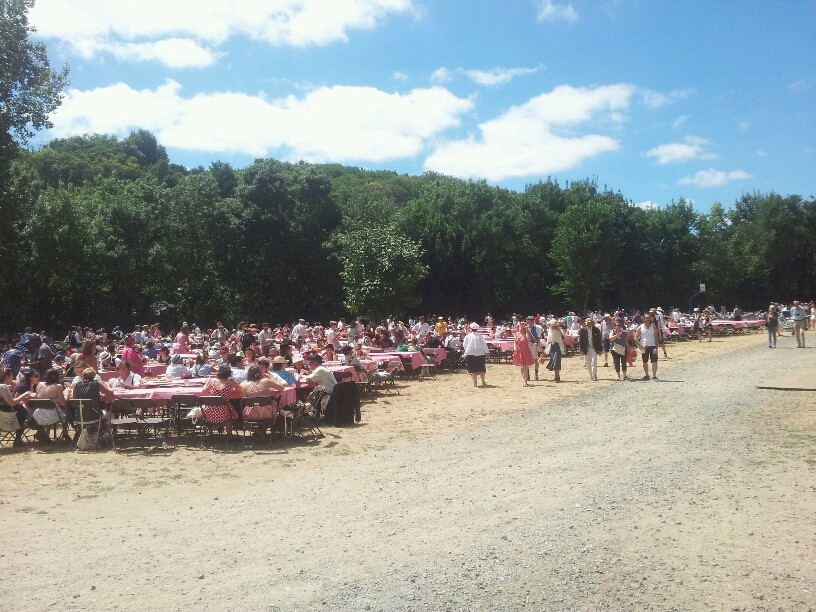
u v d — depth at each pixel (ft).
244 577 16.65
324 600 15.21
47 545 19.34
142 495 25.09
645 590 15.57
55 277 111.96
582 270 146.72
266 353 51.62
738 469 26.96
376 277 85.30
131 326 122.72
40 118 89.81
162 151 259.19
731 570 16.67
